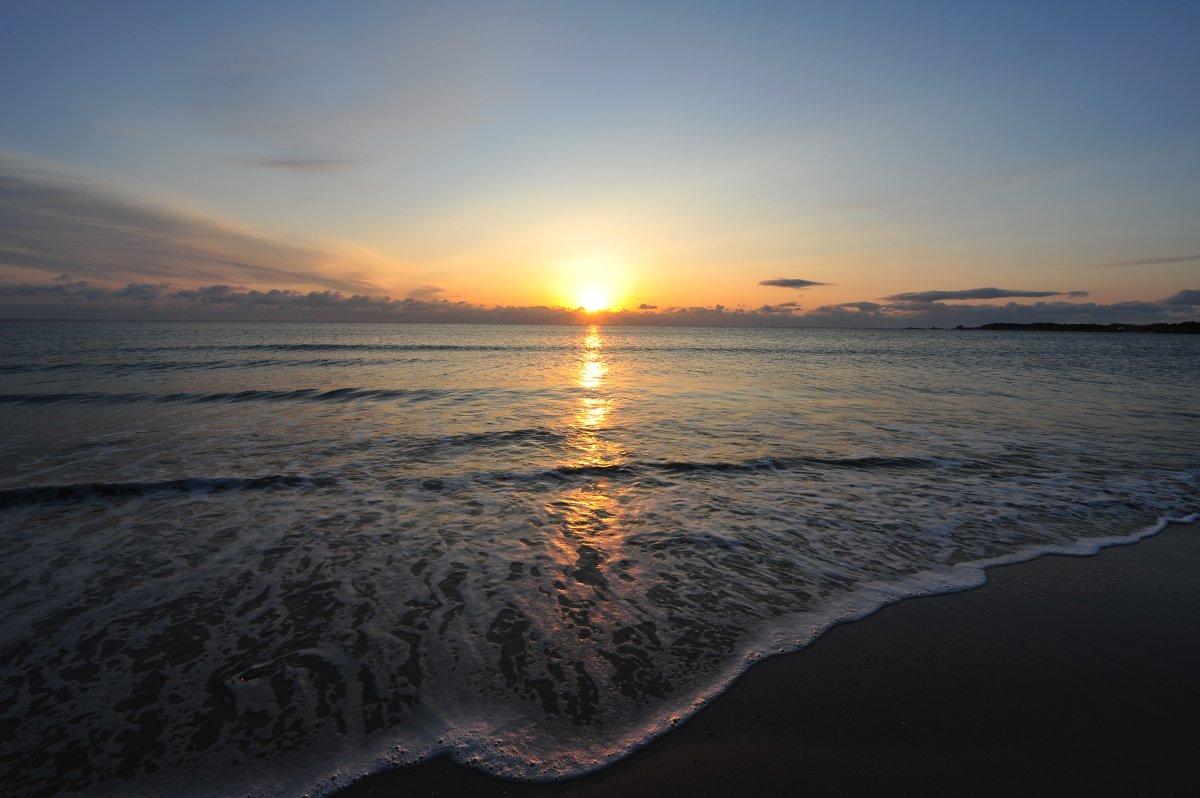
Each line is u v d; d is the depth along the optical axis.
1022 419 13.45
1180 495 7.76
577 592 4.95
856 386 20.55
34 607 4.57
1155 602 4.84
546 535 6.26
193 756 3.00
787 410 14.72
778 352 49.56
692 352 48.53
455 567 5.42
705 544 6.05
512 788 2.82
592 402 16.02
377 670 3.77
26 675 3.68
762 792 2.80
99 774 2.88
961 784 2.86
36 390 16.48
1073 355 47.78
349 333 78.81
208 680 3.65
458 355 37.62
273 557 5.60
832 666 3.87
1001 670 3.84
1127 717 3.38
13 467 8.51
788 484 8.20
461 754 3.03
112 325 107.81
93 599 4.72
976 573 5.39
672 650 4.05
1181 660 3.99
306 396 16.22
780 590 5.03
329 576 5.20
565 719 3.31
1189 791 2.82
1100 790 2.83
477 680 3.67
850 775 2.91
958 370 29.08
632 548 5.93
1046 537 6.30
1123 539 6.24
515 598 4.82
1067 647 4.13
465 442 10.62
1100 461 9.54
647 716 3.34
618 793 2.79
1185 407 15.61
